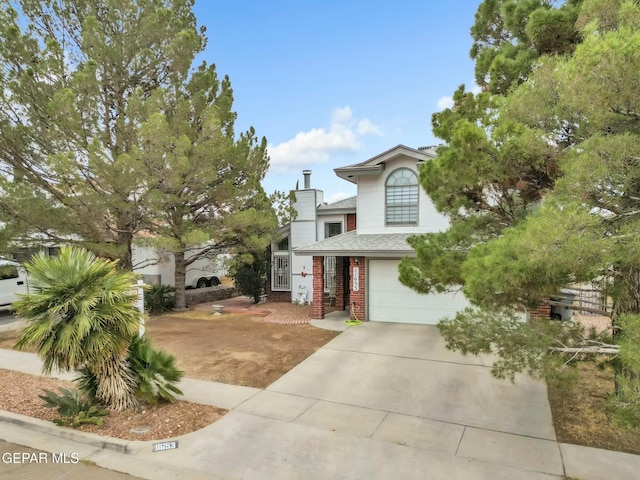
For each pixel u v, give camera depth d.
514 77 5.44
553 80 3.70
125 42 11.25
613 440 4.61
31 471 4.02
